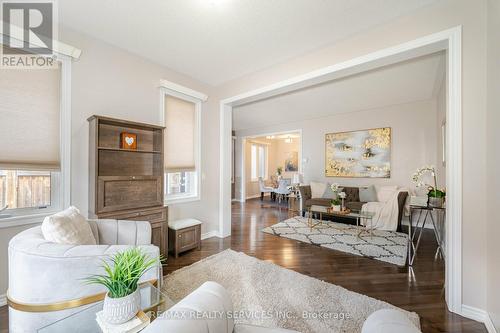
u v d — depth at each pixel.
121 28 2.37
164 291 2.11
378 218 4.30
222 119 3.91
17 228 2.02
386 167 5.12
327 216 5.21
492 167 1.60
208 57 2.98
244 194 8.26
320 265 2.73
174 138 3.36
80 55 2.41
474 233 1.75
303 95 5.07
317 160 6.20
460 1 1.83
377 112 5.26
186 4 2.03
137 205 2.54
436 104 4.50
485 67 1.72
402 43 2.13
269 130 7.36
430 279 2.38
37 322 1.28
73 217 1.67
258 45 2.69
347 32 2.42
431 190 2.88
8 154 1.97
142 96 2.96
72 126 2.34
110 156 2.61
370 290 2.17
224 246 3.39
